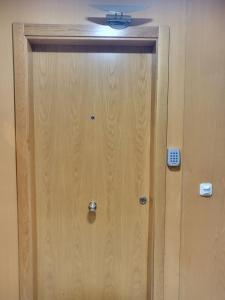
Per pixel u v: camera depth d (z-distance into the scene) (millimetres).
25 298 2006
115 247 2141
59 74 2027
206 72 1941
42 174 2072
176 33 1911
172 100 1949
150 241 2076
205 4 1907
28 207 1962
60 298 2156
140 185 2107
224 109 1969
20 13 1866
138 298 2172
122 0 1898
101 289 2164
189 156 1990
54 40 1917
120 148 2080
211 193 2020
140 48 2035
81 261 2141
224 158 2002
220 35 1926
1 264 2004
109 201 2109
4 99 1901
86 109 2051
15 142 1930
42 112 2041
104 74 2039
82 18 1888
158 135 1952
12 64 1881
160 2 1896
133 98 2057
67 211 2102
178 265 2057
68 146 2064
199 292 2080
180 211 2025
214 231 2045
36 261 2102
